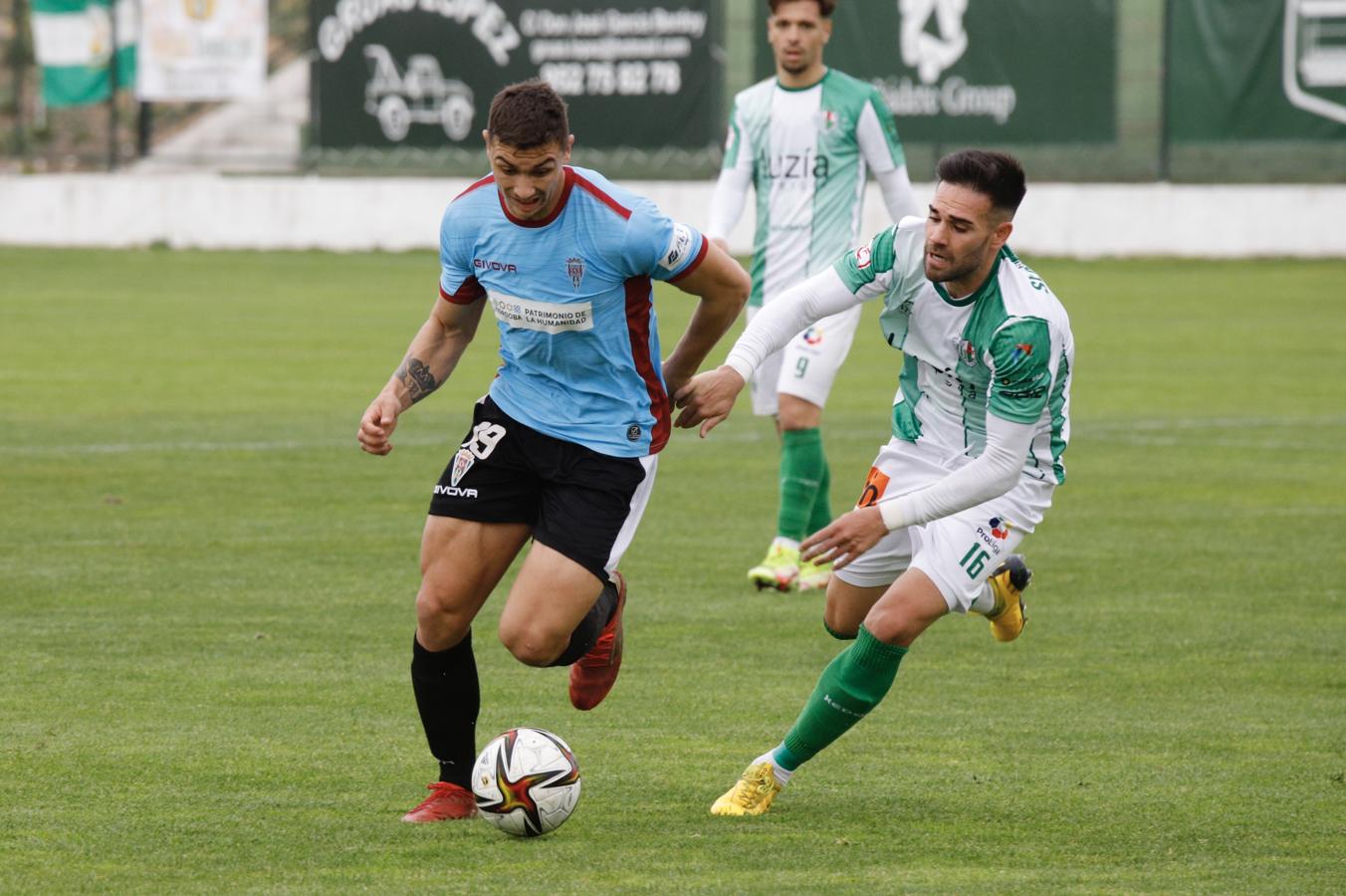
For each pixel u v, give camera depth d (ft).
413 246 321.73
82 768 59.00
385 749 62.18
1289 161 299.17
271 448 133.39
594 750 62.85
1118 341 211.41
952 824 54.65
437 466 127.03
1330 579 94.53
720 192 102.94
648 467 56.24
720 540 104.37
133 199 327.88
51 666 72.74
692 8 307.78
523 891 47.50
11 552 95.96
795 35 99.66
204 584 89.10
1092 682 73.82
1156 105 307.37
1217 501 117.91
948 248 52.90
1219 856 51.65
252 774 58.85
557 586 53.98
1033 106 302.66
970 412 58.70
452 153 320.91
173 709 66.80
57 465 124.36
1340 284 270.46
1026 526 58.65
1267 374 185.26
